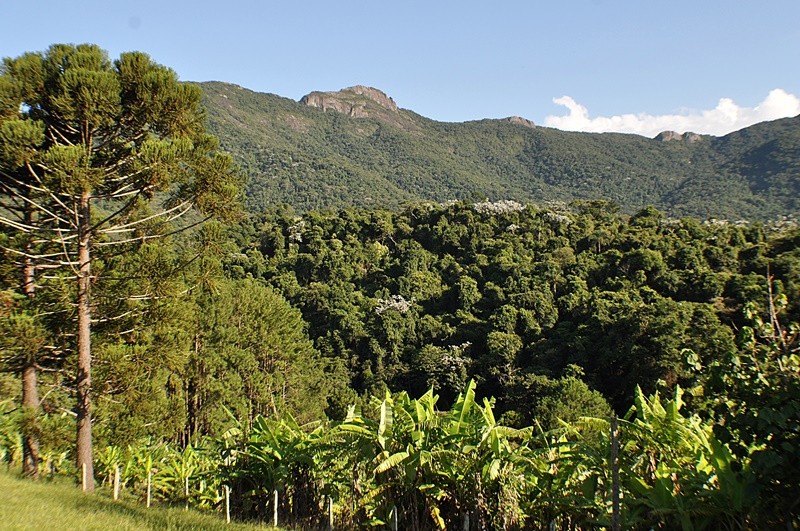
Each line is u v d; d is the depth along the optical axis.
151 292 9.93
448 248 58.66
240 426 7.58
